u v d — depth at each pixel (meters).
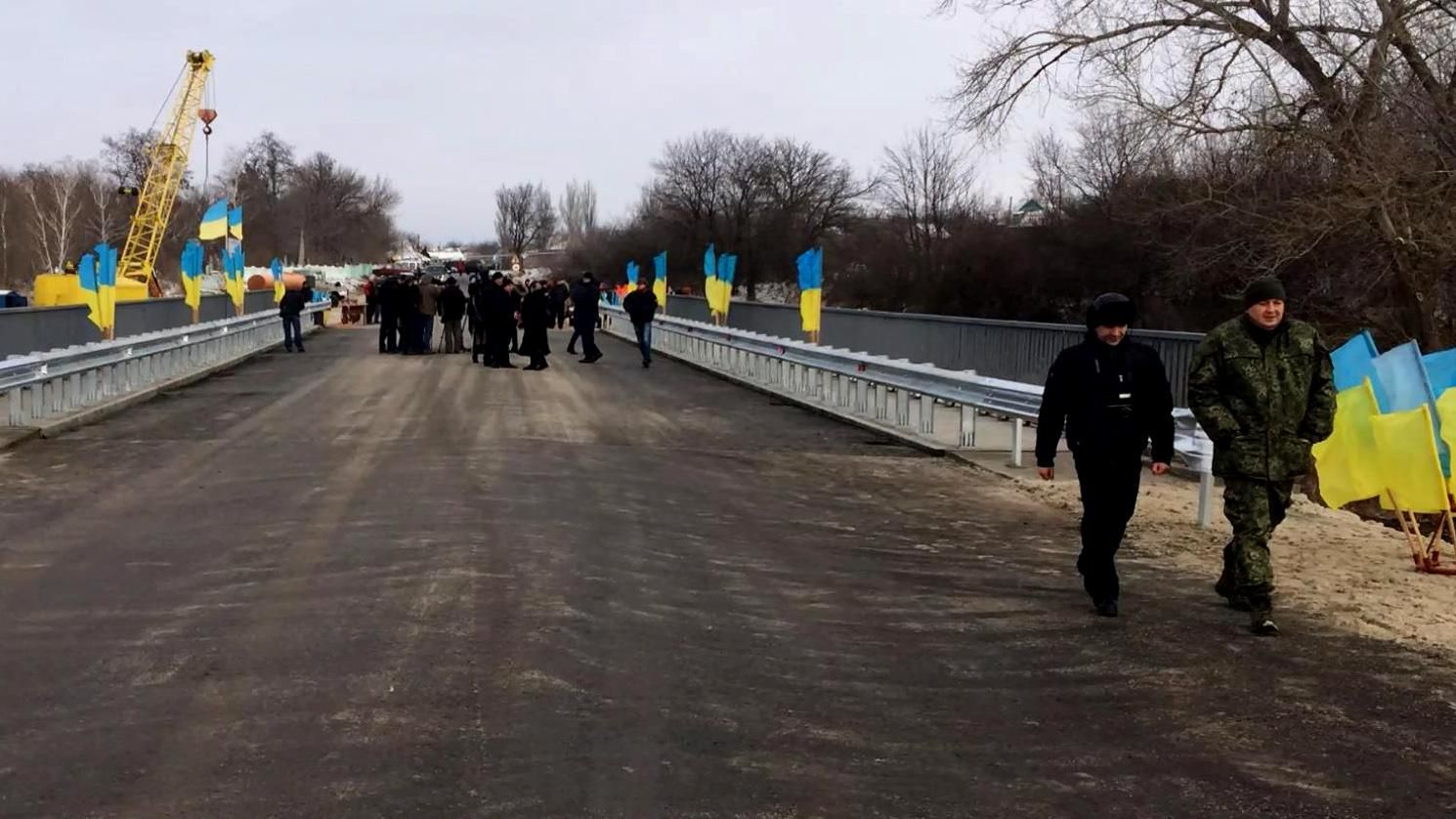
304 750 4.81
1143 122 22.50
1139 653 6.40
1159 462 7.08
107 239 86.94
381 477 11.51
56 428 14.73
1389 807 4.45
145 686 5.57
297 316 31.22
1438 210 19.61
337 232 133.62
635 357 31.38
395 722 5.12
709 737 5.05
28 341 19.81
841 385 18.50
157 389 19.72
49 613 6.83
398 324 30.92
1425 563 8.34
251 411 17.22
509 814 4.23
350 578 7.58
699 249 90.25
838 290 71.88
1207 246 23.95
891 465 13.34
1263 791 4.59
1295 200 20.86
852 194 90.31
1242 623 7.02
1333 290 23.12
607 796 4.41
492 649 6.14
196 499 10.39
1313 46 21.80
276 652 6.09
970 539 9.41
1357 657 6.34
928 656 6.30
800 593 7.59
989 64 23.55
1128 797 4.52
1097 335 7.09
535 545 8.56
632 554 8.47
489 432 15.10
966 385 13.90
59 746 4.85
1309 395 6.81
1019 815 4.34
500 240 168.12
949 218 68.81
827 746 4.99
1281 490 6.87
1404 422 8.42
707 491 11.37
